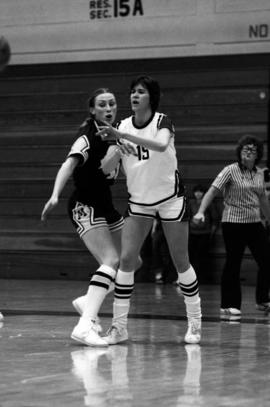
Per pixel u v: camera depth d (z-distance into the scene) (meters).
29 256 28.09
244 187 16.56
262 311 17.28
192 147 27.20
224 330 13.66
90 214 11.80
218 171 26.92
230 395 8.12
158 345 11.66
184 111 27.34
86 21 28.02
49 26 28.39
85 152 11.56
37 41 28.53
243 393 8.22
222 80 27.00
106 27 27.83
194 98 27.25
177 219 11.58
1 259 28.38
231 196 16.72
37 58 28.55
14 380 8.80
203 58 27.06
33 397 7.93
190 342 11.87
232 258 16.70
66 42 28.25
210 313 16.70
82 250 27.58
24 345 11.46
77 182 11.84
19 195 28.45
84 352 10.84
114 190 27.50
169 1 27.23
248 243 17.09
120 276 11.77
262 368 9.72
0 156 28.80
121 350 11.09
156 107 11.48
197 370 9.53
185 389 8.38
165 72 27.48
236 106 26.89
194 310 11.95
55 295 20.77
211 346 11.60
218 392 8.26
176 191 11.57
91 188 11.82
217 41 26.88
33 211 28.27
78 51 28.16
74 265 27.62
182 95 27.34
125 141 11.41
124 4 27.61
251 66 26.67
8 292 21.69
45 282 26.12
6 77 28.94
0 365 9.76
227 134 26.94
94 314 11.60
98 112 11.78
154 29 27.41
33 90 28.67
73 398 7.89
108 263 11.66
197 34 27.03
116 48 27.80
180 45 27.22
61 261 27.77
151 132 11.38
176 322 14.75
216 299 20.42
